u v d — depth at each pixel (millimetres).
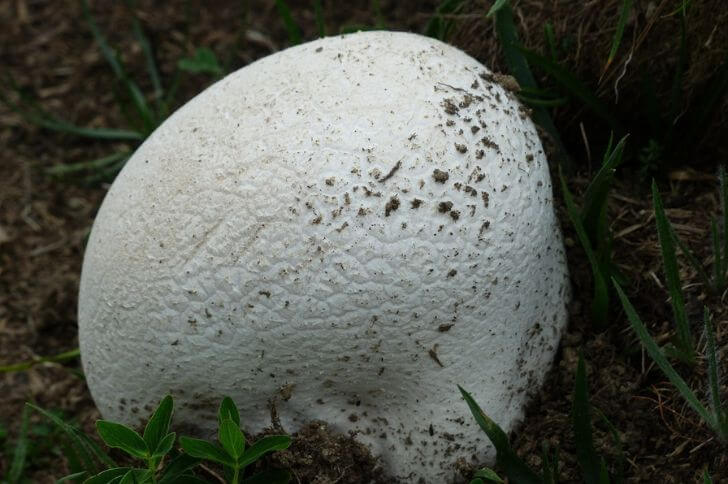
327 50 669
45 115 931
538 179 662
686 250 673
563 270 691
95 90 963
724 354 665
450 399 661
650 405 677
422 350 647
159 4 1017
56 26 1020
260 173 634
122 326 656
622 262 714
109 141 932
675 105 715
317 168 630
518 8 758
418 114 640
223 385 655
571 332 699
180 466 647
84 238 865
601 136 750
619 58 729
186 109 675
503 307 652
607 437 671
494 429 652
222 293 636
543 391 688
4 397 795
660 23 720
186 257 639
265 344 641
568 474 669
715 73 717
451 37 786
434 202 631
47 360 774
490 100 659
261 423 671
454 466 671
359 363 648
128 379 665
